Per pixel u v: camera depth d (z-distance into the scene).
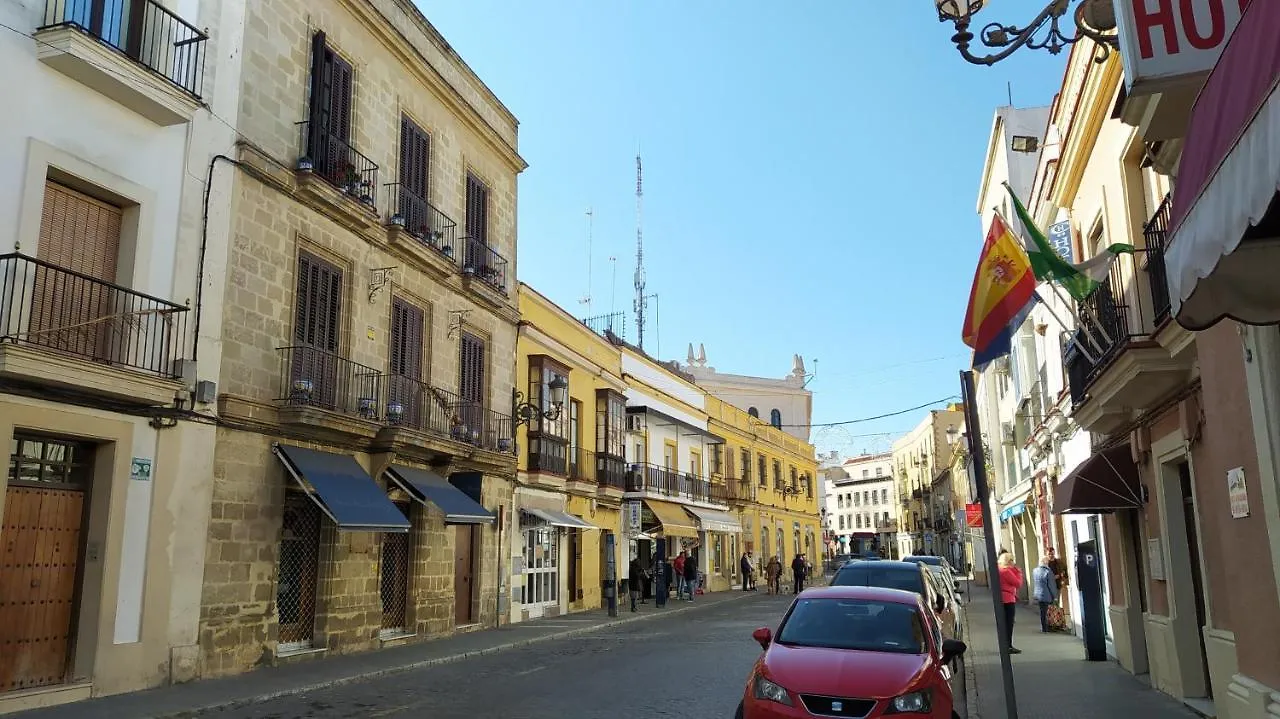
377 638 16.44
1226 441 7.98
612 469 29.08
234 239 13.55
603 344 30.22
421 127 19.42
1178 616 10.59
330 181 15.47
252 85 14.16
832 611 9.18
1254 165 3.52
